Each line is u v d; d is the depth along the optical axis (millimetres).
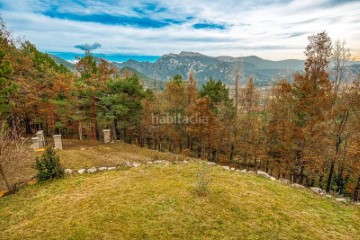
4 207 11875
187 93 42406
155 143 47312
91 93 32438
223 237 9336
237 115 35688
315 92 23234
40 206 11695
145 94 35844
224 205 11844
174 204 11578
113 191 13094
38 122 36594
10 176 16516
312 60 22969
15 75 29234
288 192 14555
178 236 9242
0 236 9211
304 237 9719
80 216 10383
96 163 20984
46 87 32406
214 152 37312
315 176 28391
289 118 25891
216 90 42062
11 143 15297
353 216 12180
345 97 23016
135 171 17203
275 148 29000
